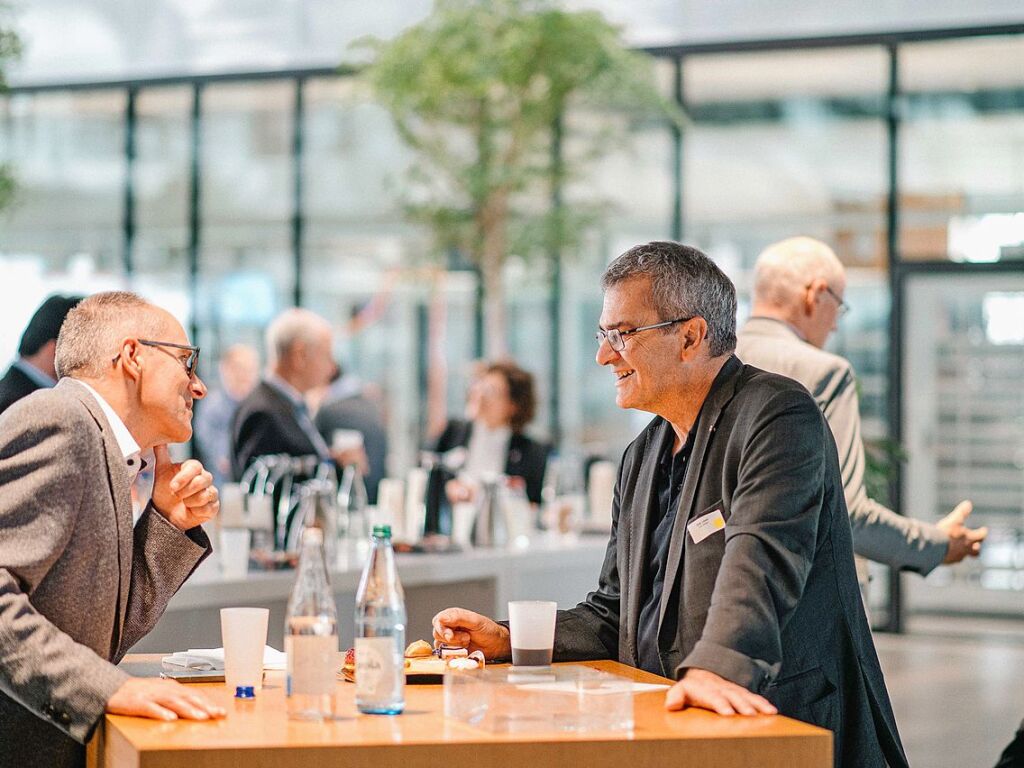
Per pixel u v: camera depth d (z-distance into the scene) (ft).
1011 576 31.35
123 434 8.01
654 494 8.73
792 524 7.59
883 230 32.22
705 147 33.22
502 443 21.75
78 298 14.71
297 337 19.36
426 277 34.71
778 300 11.99
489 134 31.96
